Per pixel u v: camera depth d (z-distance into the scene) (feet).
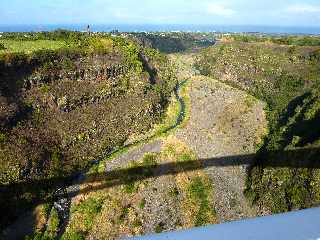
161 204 240.94
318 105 300.40
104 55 353.92
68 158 263.49
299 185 234.79
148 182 257.55
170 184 258.78
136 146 299.58
